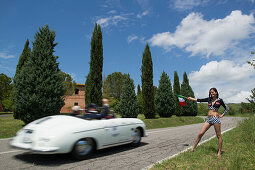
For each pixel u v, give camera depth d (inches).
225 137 300.2
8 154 199.3
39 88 401.7
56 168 153.9
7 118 627.2
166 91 841.5
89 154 183.2
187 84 1122.7
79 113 234.2
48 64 430.9
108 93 1350.9
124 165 163.6
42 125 174.2
